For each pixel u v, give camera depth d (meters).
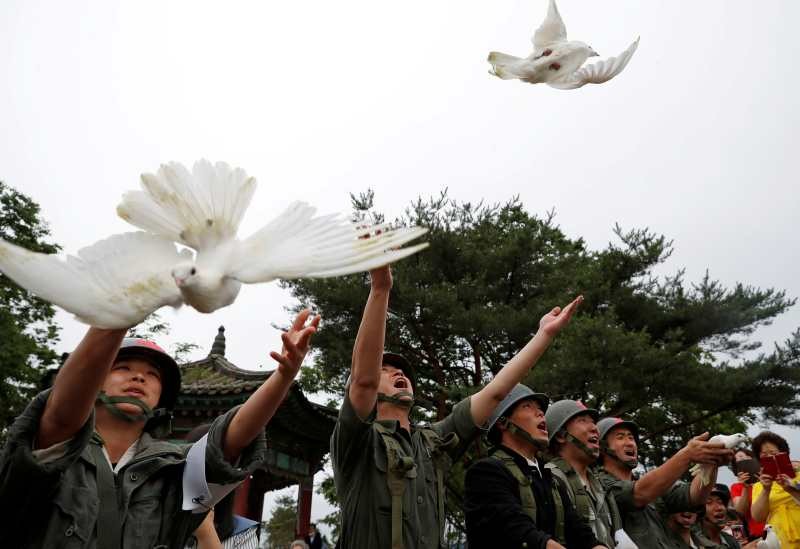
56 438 3.20
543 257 21.98
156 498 3.68
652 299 21.00
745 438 6.20
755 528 8.25
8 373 23.44
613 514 6.01
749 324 20.70
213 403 12.23
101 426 3.81
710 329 20.78
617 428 7.04
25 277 2.46
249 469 3.82
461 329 19.53
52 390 3.23
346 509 4.46
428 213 21.62
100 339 3.07
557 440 6.12
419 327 20.81
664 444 23.25
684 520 6.83
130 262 2.67
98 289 2.56
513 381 5.18
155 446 3.83
